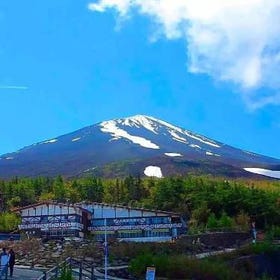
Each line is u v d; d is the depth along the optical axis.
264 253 59.66
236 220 90.12
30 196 113.94
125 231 77.31
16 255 51.97
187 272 45.00
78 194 116.00
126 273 44.72
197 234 70.06
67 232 76.62
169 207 101.44
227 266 50.22
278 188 139.88
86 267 44.25
